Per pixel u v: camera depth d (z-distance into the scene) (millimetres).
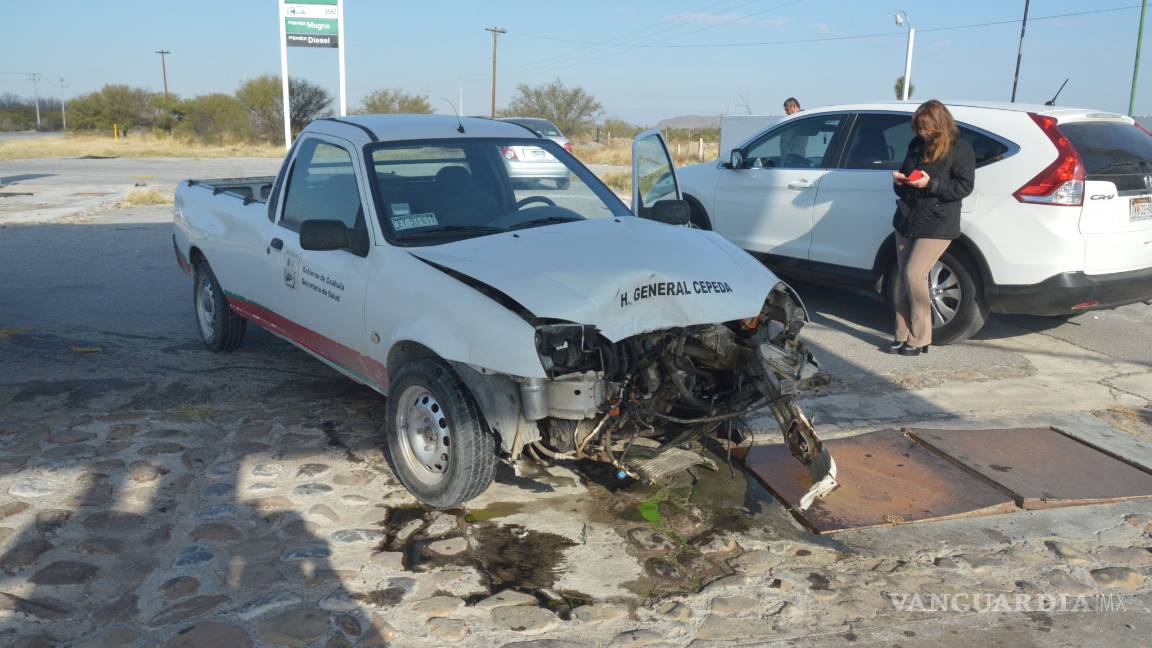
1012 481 4570
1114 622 3396
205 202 6586
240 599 3371
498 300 3855
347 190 4828
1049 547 3969
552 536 3967
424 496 4172
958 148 6105
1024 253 6340
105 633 3131
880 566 3779
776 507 4328
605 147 47625
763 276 4352
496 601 3402
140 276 9383
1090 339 7383
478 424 3943
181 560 3629
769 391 4074
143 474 4410
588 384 3754
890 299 7215
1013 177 6367
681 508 4289
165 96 70562
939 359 6754
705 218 9008
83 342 6809
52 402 5438
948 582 3660
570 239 4355
